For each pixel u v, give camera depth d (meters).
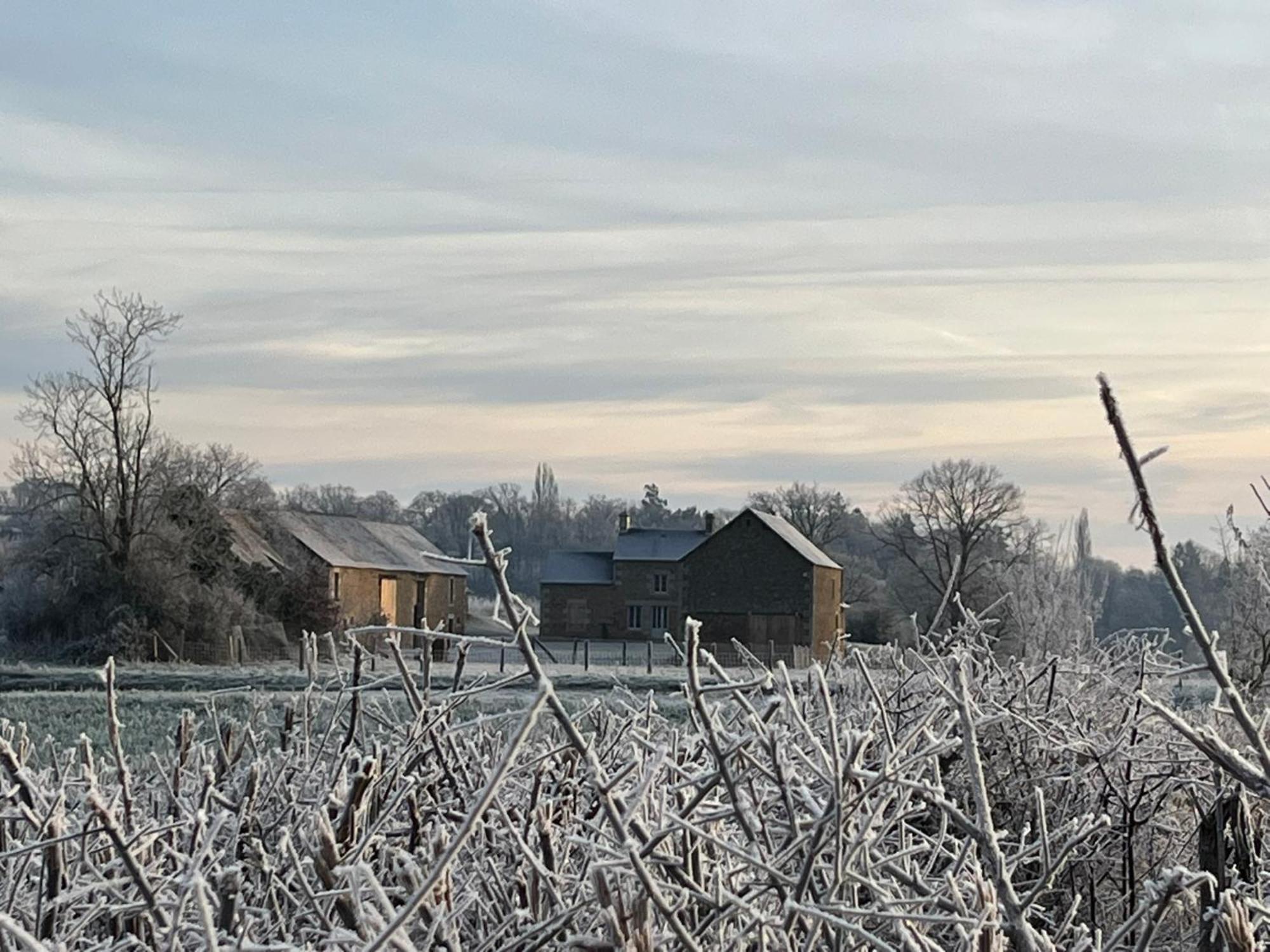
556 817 4.64
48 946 3.10
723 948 3.16
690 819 3.47
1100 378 2.72
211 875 4.00
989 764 6.82
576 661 50.94
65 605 48.31
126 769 3.78
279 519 66.31
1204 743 2.89
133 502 48.81
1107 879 6.45
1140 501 2.75
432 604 77.94
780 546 69.69
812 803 3.21
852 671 8.38
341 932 2.97
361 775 3.94
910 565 65.88
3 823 4.11
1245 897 3.64
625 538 82.44
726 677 3.86
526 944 3.42
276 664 45.50
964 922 2.99
